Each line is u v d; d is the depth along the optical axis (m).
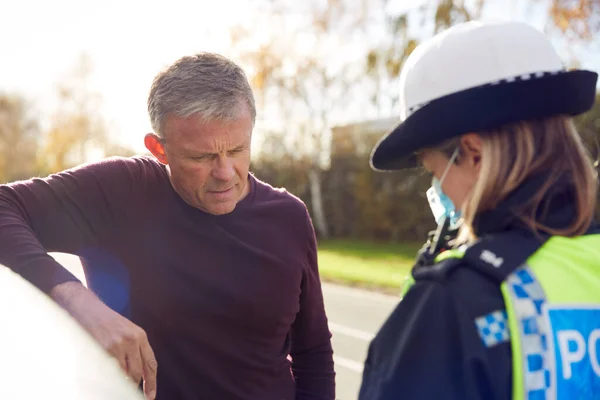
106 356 1.17
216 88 1.50
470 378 0.90
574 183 1.01
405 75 1.12
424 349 0.94
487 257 0.96
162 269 1.68
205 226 1.68
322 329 1.91
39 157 40.75
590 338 0.94
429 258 1.08
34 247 1.41
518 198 1.00
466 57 1.03
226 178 1.57
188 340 1.68
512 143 1.01
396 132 1.09
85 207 1.65
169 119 1.53
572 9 10.73
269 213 1.75
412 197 17.27
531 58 1.02
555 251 0.98
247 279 1.69
